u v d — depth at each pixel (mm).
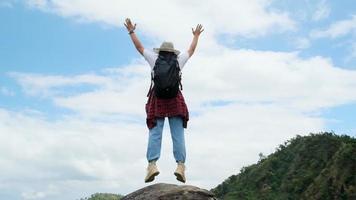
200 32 7613
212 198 7617
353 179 99500
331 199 100625
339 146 127125
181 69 7305
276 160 148750
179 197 7461
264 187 135000
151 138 7312
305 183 121125
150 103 7359
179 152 7387
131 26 7480
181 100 7367
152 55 7324
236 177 158000
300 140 149875
